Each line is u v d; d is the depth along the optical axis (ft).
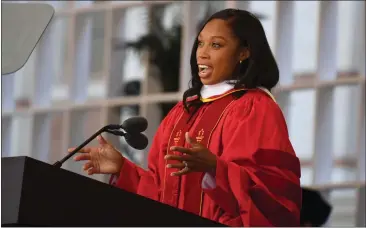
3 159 28.68
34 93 81.71
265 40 40.93
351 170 76.69
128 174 40.42
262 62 40.63
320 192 68.33
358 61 74.18
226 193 36.35
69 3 81.35
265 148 37.65
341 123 77.97
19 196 27.96
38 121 81.30
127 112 79.82
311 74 76.18
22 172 28.22
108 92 78.69
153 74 81.00
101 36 87.92
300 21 77.25
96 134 37.01
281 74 70.64
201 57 40.86
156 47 81.30
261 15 75.25
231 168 35.96
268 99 39.78
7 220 27.89
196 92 41.91
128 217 30.32
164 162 40.75
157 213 31.01
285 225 36.45
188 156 34.78
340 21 75.41
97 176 74.33
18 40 33.35
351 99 78.02
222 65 40.57
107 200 29.94
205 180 36.58
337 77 69.62
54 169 28.94
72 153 36.45
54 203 28.68
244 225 36.04
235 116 39.27
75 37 80.48
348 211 73.00
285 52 70.90
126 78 82.12
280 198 36.68
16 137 86.38
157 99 75.20
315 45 75.41
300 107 78.33
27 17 33.55
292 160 37.70
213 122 40.04
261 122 38.52
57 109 80.23
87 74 80.94
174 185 39.68
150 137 75.56
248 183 36.29
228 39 40.63
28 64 85.76
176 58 81.20
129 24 82.58
